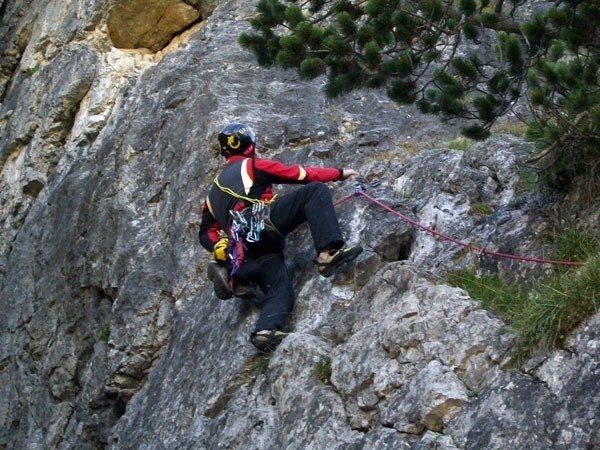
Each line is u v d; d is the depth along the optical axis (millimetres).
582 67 6000
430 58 6945
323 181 6824
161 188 9391
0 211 12672
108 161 10273
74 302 9625
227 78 10234
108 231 9414
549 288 5465
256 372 6750
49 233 10492
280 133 9289
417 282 6039
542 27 6242
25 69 13758
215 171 8945
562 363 5090
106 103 11953
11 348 10414
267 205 6754
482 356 5426
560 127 5980
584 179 6203
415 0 7035
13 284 10766
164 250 8797
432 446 5164
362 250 6742
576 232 6066
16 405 9961
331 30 7039
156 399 7543
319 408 5895
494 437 5012
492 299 5848
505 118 8523
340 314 6617
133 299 8477
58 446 9094
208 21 11680
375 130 9180
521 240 6344
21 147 12961
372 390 5707
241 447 6223
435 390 5332
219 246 6781
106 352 8664
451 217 6977
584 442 4770
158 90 10648
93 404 8688
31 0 14805
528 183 6836
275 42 7527
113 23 12555
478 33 6914
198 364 7281
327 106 9812
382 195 7406
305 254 7191
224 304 7492
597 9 6062
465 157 7398
